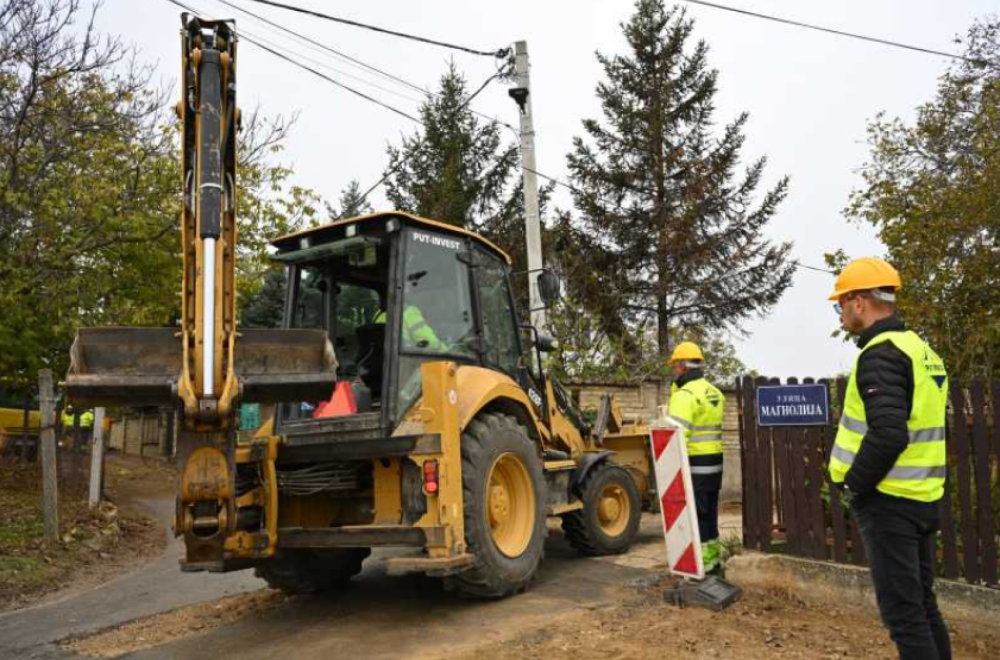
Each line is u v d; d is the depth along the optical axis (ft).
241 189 46.06
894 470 12.22
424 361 20.86
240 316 70.49
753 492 20.75
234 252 16.43
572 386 41.22
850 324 13.29
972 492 16.88
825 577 18.58
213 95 16.31
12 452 52.65
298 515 21.88
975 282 27.48
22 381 41.91
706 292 81.00
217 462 15.69
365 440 19.70
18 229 38.40
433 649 16.92
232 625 20.31
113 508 39.50
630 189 85.20
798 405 19.77
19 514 34.81
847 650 15.46
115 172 41.32
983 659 15.10
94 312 40.27
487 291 24.40
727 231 82.23
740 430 21.11
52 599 25.40
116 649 18.72
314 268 23.38
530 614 19.13
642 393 43.27
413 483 19.51
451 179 86.99
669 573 22.29
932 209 29.19
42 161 38.60
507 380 22.84
